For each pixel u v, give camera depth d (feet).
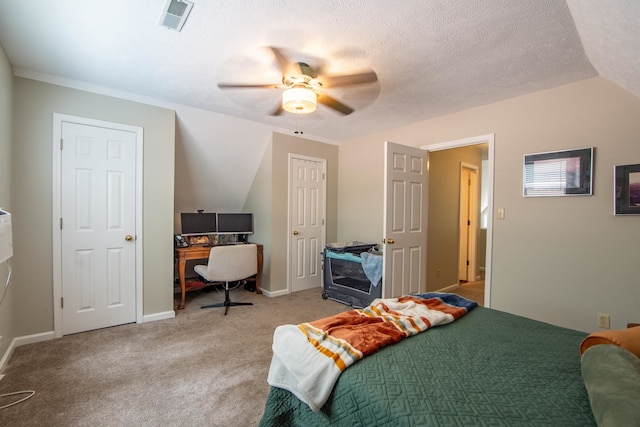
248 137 12.89
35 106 8.28
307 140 14.53
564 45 6.53
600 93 7.95
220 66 7.70
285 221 13.87
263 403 5.98
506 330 5.26
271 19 5.74
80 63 7.63
